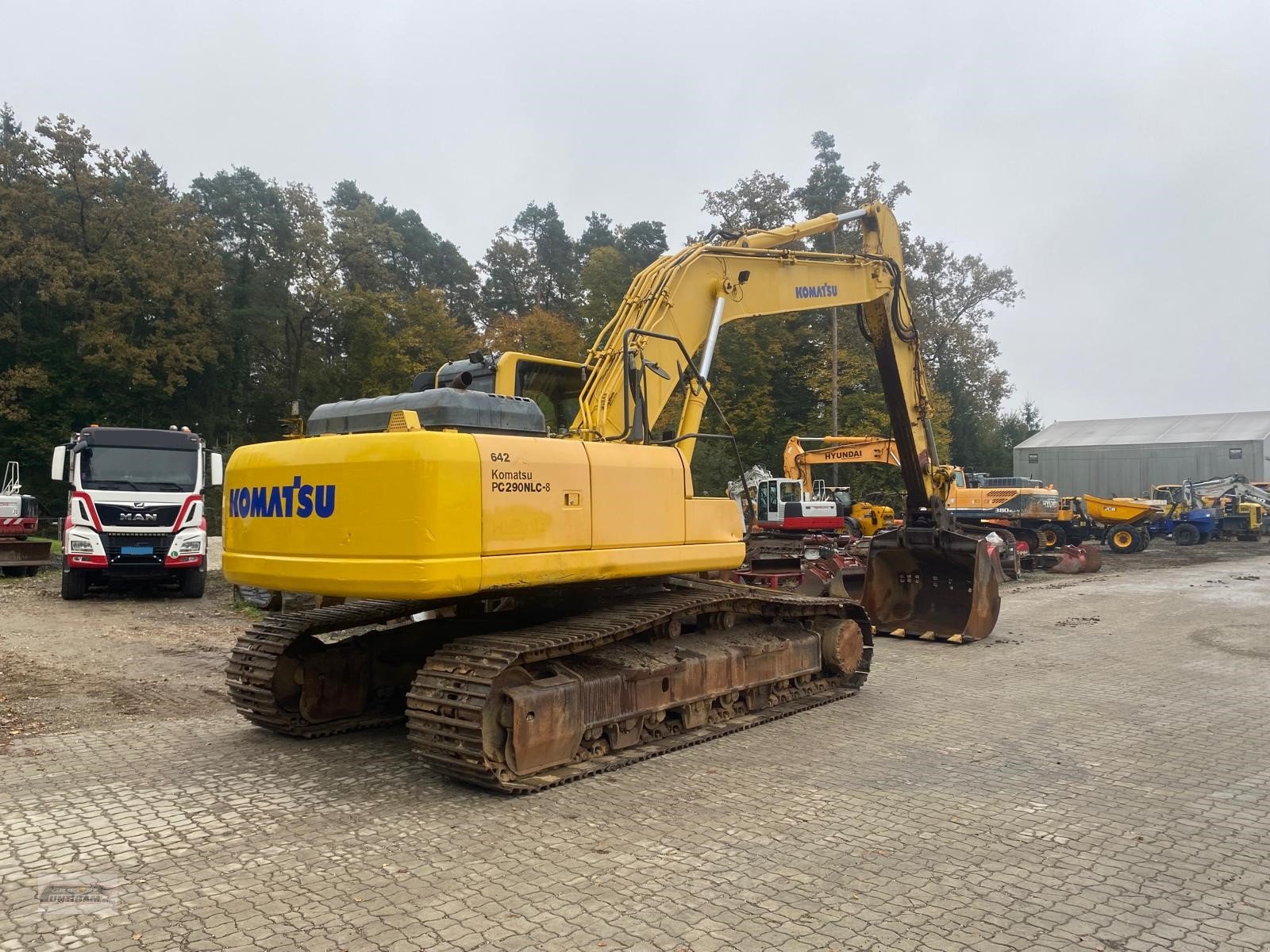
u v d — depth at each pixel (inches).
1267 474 1854.1
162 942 137.8
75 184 1594.5
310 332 2054.6
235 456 250.8
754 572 573.6
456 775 214.5
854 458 1089.4
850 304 411.8
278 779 222.2
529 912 147.9
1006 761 239.6
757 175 1625.2
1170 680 351.6
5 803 203.0
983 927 143.6
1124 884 160.7
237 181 2016.5
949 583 476.1
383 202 2532.0
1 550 743.1
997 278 1969.7
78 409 1583.4
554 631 234.2
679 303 319.9
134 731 269.1
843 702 312.5
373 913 147.6
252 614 529.0
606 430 273.6
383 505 205.2
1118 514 1166.3
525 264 2356.1
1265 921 146.5
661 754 245.3
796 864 168.7
